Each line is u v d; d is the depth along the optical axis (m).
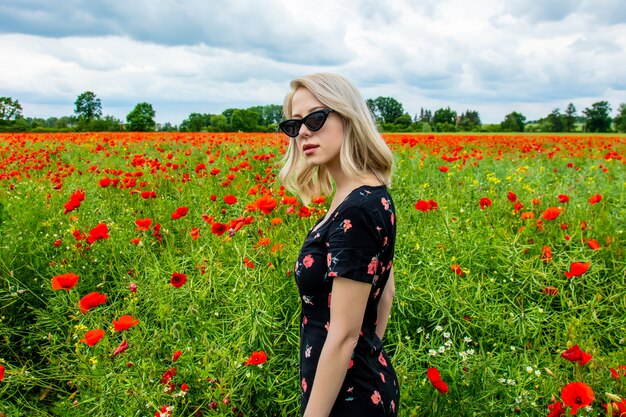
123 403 2.59
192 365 2.71
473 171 8.23
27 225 4.67
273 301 3.23
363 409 1.66
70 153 12.15
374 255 1.51
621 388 2.43
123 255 4.18
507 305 3.42
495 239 4.04
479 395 2.52
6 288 3.85
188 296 3.40
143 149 13.33
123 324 2.34
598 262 4.08
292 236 4.19
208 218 4.13
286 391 2.82
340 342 1.51
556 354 3.09
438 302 3.22
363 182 1.64
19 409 2.85
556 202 5.67
